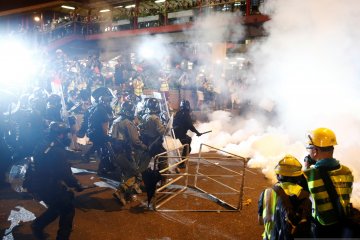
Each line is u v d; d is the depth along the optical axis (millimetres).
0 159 5832
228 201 5590
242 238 4266
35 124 6383
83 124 7590
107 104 6969
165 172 6109
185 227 4535
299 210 2484
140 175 5660
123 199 5203
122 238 4160
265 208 2654
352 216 2541
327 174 2594
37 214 4785
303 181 2715
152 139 5848
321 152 2699
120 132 5309
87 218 4719
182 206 5293
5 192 5648
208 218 4871
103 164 6773
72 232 4262
